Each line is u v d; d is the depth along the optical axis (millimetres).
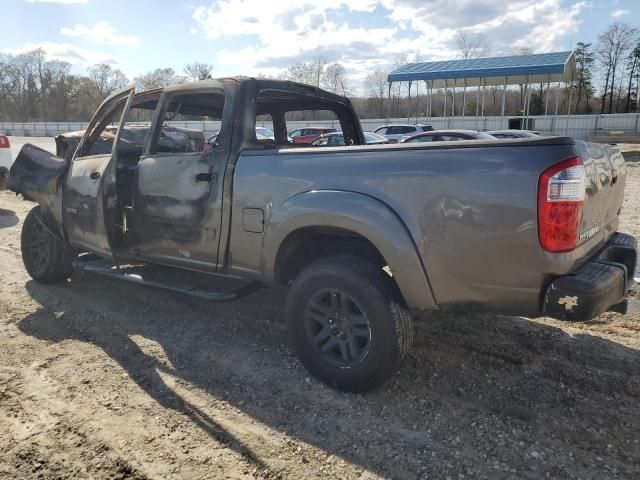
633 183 14141
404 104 58469
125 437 2674
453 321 4113
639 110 62625
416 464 2498
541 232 2506
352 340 3102
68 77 86188
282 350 3709
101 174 4141
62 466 2453
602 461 2514
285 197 3211
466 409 2961
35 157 5031
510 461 2514
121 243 4223
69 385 3182
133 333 3975
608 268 2727
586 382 3230
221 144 3555
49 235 4848
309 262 3547
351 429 2771
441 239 2723
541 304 2650
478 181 2617
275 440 2678
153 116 4066
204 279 4941
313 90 4375
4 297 4695
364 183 2938
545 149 2512
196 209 3641
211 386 3203
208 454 2557
